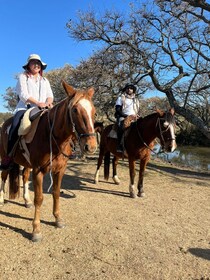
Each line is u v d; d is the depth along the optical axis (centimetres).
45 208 589
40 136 434
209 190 810
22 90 483
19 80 491
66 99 410
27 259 396
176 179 942
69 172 946
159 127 639
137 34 1251
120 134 696
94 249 429
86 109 375
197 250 438
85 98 385
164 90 1295
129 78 1270
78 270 373
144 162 694
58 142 424
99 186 794
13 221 516
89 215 565
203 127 1227
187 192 776
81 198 673
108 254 415
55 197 491
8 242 439
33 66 496
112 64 1295
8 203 607
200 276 369
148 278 360
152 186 825
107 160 809
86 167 1047
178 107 1273
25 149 466
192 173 1123
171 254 422
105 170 811
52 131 420
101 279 355
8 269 370
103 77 1286
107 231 492
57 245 438
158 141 734
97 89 1335
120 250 428
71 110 384
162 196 726
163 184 856
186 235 491
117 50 1270
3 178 588
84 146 371
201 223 552
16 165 534
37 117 450
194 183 897
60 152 432
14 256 402
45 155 430
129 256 412
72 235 472
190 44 1221
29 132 452
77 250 424
